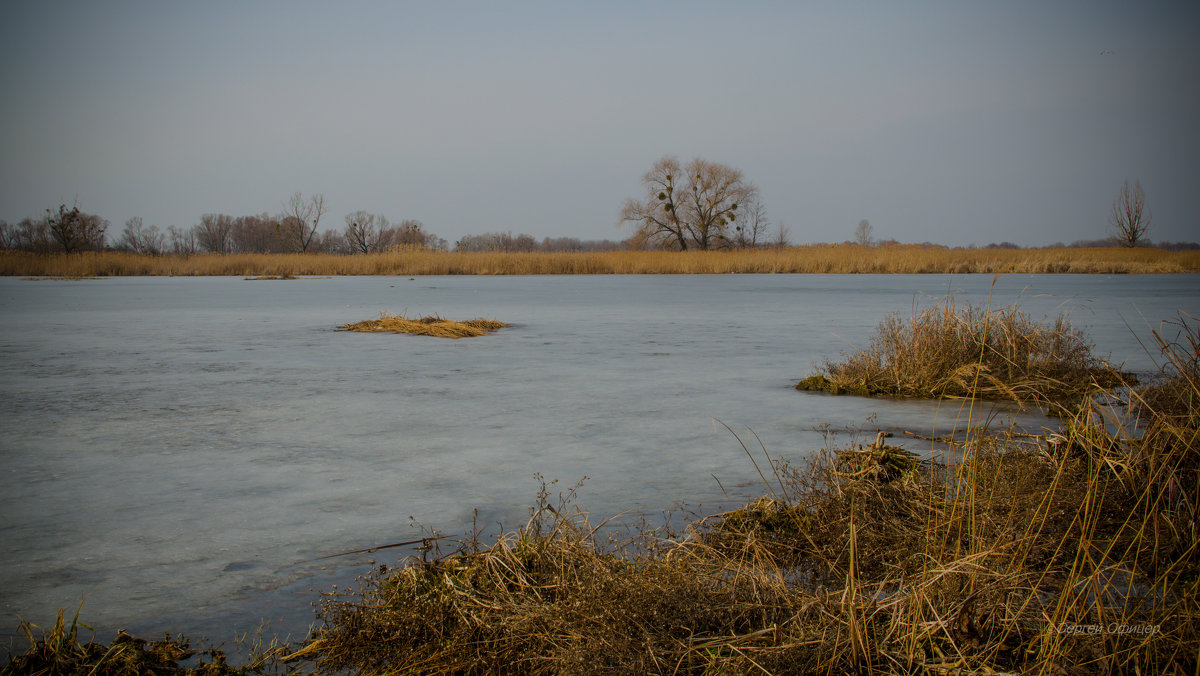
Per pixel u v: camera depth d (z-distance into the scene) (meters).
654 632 2.84
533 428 6.53
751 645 2.80
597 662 2.64
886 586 3.35
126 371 9.77
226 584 3.55
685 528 3.96
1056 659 2.72
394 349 11.85
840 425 6.62
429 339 13.14
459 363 10.34
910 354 8.68
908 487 4.18
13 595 3.46
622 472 5.21
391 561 3.76
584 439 6.14
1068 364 8.45
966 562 2.96
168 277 44.78
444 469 5.31
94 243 68.44
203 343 12.70
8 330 14.84
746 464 5.39
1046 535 3.65
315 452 5.79
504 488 4.88
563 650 2.72
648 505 4.52
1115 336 12.59
